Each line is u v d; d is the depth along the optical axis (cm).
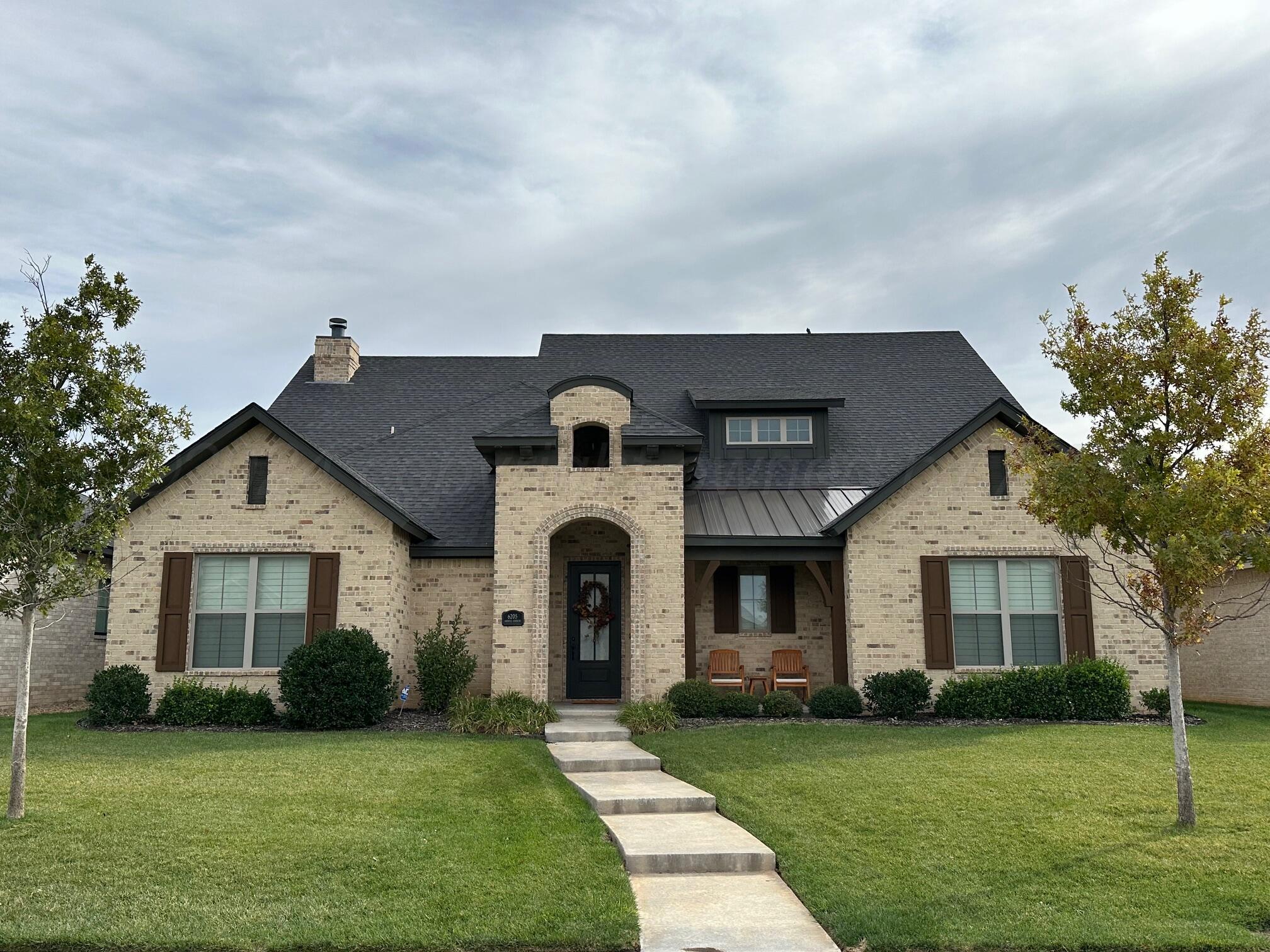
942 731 1424
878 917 666
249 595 1683
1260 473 895
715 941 646
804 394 2205
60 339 920
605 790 1041
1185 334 919
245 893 691
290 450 1714
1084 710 1597
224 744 1295
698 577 1927
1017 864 772
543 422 1809
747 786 1038
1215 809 927
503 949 618
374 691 1534
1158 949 619
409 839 814
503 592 1722
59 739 1356
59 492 915
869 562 1755
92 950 606
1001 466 1781
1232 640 2019
